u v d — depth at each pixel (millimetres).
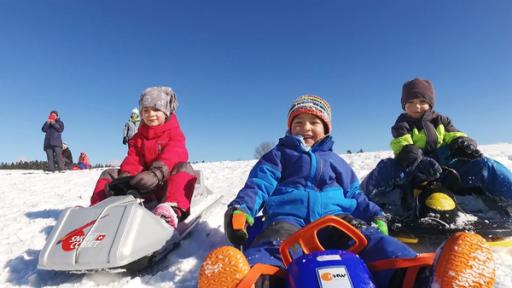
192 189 3678
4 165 25859
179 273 2766
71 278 2803
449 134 3969
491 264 1592
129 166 4129
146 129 4230
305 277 1723
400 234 2979
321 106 3328
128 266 2705
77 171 13141
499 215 3533
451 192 3557
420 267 1802
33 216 4906
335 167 3080
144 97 4211
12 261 3256
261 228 2957
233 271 1711
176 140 4133
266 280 1863
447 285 1571
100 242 2645
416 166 3436
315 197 2869
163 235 2924
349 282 1674
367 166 7652
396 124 4121
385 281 1938
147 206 3713
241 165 10234
